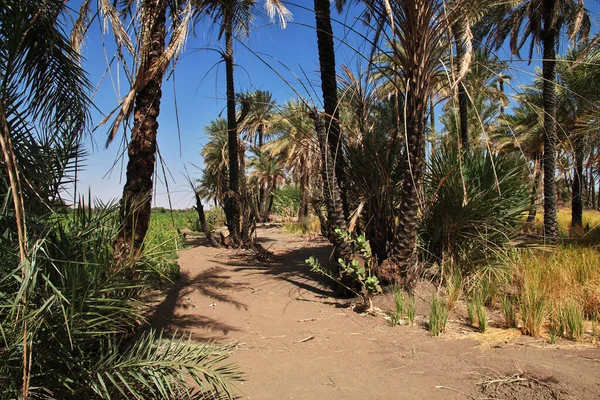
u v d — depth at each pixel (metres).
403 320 5.18
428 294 5.95
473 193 6.36
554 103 11.72
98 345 2.99
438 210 6.66
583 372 3.36
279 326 5.14
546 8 11.56
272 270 8.77
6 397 2.34
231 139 12.81
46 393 2.56
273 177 31.09
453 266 6.35
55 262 2.80
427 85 5.63
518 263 6.49
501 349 4.02
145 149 4.62
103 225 3.27
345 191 7.02
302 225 18.86
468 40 4.80
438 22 5.20
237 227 12.42
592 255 6.84
